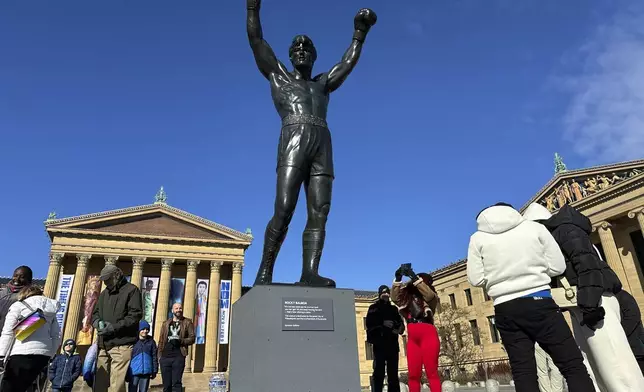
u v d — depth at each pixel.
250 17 6.15
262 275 5.35
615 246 37.56
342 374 4.55
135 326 7.22
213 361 49.59
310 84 6.03
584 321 4.61
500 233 4.45
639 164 36.69
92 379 7.28
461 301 55.75
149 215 55.53
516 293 4.14
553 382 8.23
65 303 48.19
